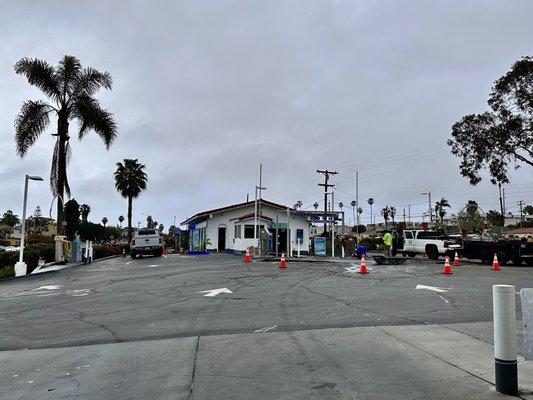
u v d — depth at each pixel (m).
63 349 7.61
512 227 87.12
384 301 11.95
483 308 10.84
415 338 7.68
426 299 12.28
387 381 5.52
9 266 23.27
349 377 5.70
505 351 5.00
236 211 44.34
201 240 47.03
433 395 5.02
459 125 36.03
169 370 6.17
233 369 6.12
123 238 98.12
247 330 8.59
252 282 16.56
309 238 42.97
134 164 59.81
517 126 33.28
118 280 18.38
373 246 58.28
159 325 9.30
